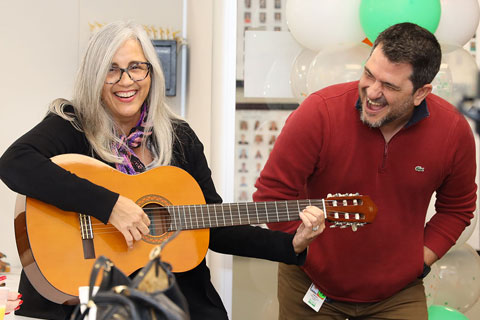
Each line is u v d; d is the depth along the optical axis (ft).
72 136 6.79
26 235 6.24
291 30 9.12
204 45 12.05
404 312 7.23
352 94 6.98
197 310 6.83
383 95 6.33
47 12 14.35
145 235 6.61
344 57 8.23
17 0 14.25
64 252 6.29
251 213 6.83
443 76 8.16
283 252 6.90
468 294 9.20
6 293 5.64
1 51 14.26
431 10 7.75
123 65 6.79
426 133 6.90
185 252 6.78
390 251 7.12
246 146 10.22
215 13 10.34
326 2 8.53
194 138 7.48
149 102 7.18
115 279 3.42
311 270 7.32
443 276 9.09
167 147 7.20
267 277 9.82
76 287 6.24
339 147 6.92
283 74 10.13
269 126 10.21
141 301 2.95
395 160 6.91
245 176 10.24
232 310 9.89
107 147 6.90
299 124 6.97
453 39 8.60
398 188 7.00
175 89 14.17
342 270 7.18
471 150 7.13
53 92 14.42
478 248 11.12
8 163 6.30
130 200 6.40
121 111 6.85
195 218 6.77
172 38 14.38
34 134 6.59
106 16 14.53
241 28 10.13
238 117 10.19
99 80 6.70
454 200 7.46
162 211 6.71
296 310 7.75
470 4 8.59
